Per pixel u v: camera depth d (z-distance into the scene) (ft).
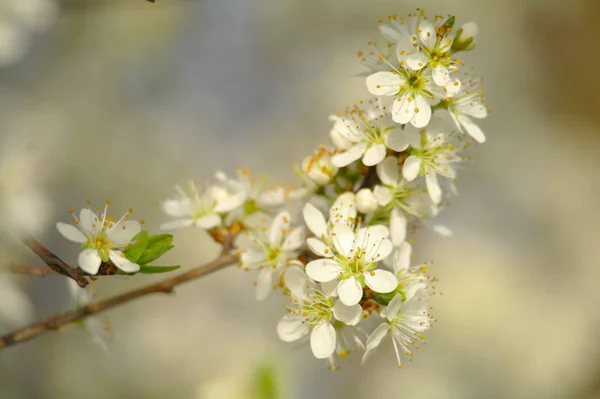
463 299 2.13
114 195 2.00
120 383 1.85
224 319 1.99
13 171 1.45
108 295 1.89
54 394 1.78
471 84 1.29
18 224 1.40
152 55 2.16
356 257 1.24
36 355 1.79
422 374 2.03
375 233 1.25
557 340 2.15
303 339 1.27
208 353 1.93
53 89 1.98
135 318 1.92
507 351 2.12
